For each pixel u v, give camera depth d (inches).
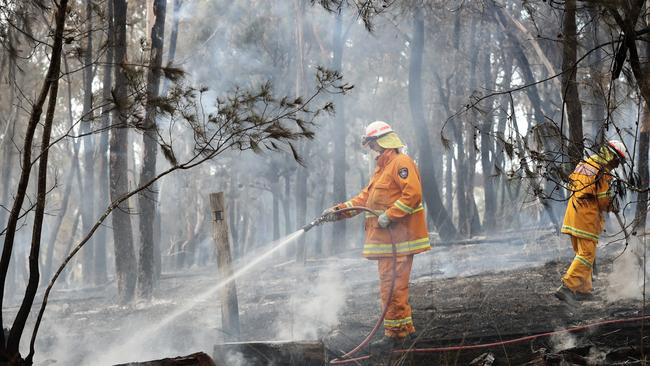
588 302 279.7
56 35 150.1
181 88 162.6
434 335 237.0
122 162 462.9
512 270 408.8
